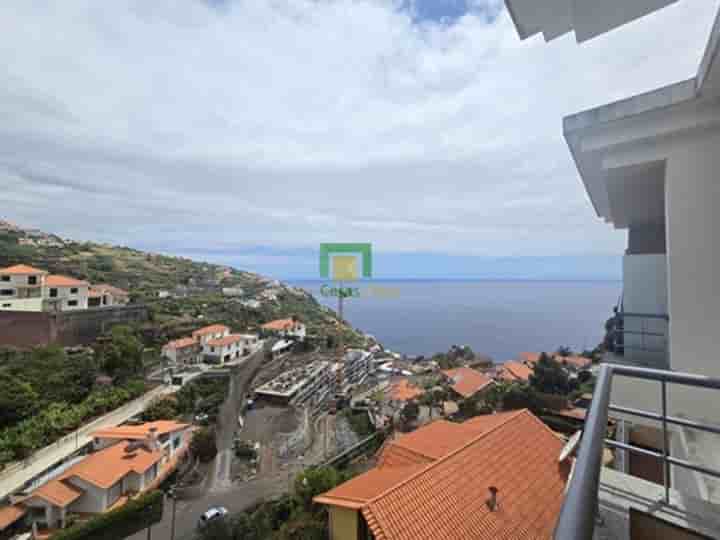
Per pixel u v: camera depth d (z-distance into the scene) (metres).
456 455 5.94
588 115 2.56
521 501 5.43
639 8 1.39
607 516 1.48
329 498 5.52
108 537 11.96
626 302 3.16
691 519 1.31
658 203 3.76
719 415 2.08
